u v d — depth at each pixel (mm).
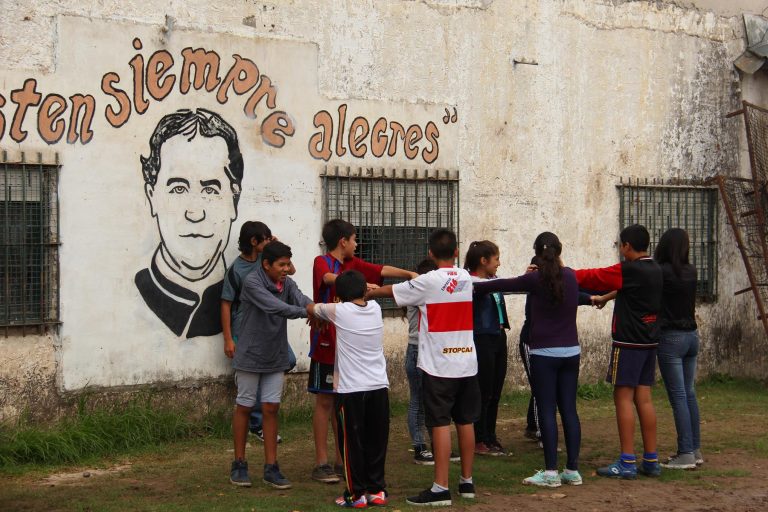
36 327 7918
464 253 10359
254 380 6680
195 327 8672
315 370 6840
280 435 8625
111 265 8258
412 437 7602
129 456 7789
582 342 11266
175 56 8539
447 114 10234
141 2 8375
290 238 9203
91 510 6098
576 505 6301
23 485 6836
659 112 11812
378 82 9766
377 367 6203
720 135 12297
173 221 8555
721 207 12273
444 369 6199
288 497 6422
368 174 9680
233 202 8867
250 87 8961
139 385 8391
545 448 6785
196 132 8664
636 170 11656
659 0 11797
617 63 11500
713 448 8344
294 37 9219
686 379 7609
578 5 11188
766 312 12477
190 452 7973
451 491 6672
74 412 8070
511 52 10695
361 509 6102
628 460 7102
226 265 8836
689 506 6332
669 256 7391
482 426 7852
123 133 8305
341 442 6305
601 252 11398
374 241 9750
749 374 12469
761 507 6328
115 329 8273
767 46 12266
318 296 6918
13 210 7848
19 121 7844
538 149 10922
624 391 7113
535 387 6836
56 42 7984
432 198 10148
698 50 12109
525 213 10828
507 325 7871
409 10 9961
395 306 9891
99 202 8203
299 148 9258
